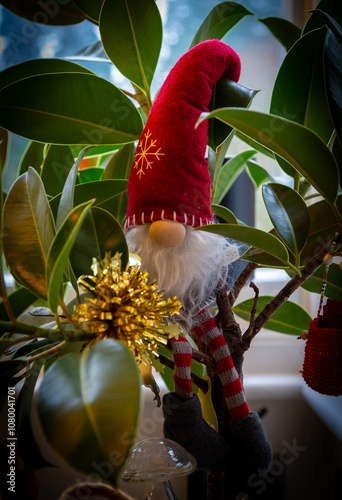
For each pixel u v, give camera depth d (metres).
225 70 0.45
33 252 0.40
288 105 0.48
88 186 0.51
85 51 0.64
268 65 0.83
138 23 0.46
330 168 0.39
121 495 0.46
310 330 0.45
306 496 0.65
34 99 0.45
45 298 0.39
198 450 0.42
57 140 0.48
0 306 0.42
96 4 0.52
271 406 0.72
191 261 0.41
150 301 0.38
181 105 0.40
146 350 0.40
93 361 0.31
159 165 0.39
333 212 0.45
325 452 0.67
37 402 0.30
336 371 0.43
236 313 0.62
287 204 0.44
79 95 0.46
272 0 0.82
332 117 0.39
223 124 0.46
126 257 0.41
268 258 0.47
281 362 0.79
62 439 0.28
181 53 0.81
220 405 0.47
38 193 0.41
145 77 0.50
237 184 0.68
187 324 0.43
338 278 0.53
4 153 0.60
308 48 0.45
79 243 0.41
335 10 0.48
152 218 0.39
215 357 0.44
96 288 0.38
